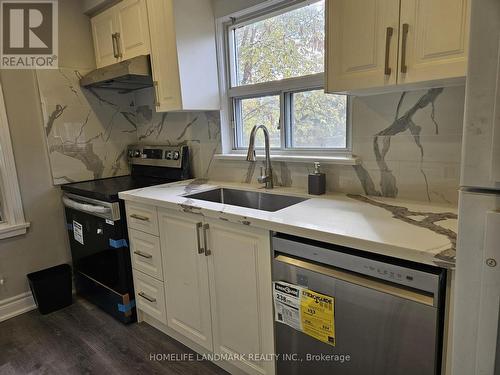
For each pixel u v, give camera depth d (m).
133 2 2.21
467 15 1.05
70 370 1.83
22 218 2.41
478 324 0.76
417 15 1.15
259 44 2.10
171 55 2.03
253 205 2.04
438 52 1.12
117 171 2.89
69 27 2.53
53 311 2.44
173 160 2.52
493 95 0.66
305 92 1.94
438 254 0.95
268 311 1.47
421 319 1.02
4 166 2.30
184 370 1.81
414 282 1.02
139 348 2.00
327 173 1.83
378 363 1.15
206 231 1.65
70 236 2.58
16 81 2.31
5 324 2.28
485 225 0.71
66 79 2.54
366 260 1.12
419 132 1.49
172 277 1.91
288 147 2.07
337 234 1.15
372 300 1.12
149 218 1.96
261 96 2.16
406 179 1.56
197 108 2.13
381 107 1.58
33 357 1.94
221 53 2.24
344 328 1.22
